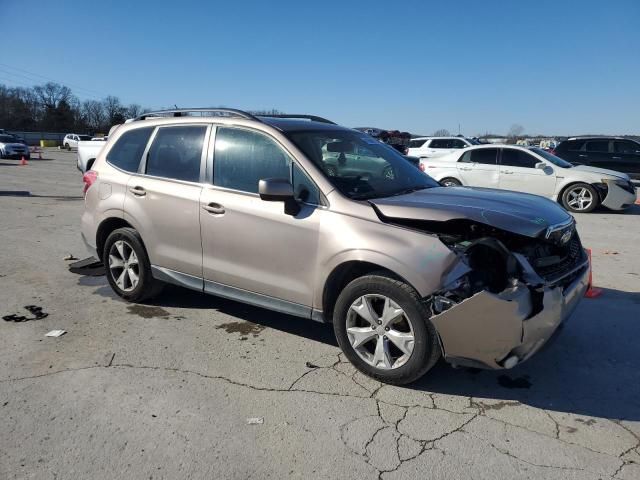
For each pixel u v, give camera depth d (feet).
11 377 11.90
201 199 14.17
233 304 16.92
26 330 14.62
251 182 13.48
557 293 10.78
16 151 107.76
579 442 9.67
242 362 12.79
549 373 12.35
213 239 13.98
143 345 13.71
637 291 18.42
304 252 12.27
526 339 10.25
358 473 8.80
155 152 15.89
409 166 15.55
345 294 11.81
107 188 16.78
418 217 10.95
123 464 8.95
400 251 10.86
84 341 13.93
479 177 41.70
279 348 13.61
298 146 12.94
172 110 16.14
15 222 31.68
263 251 13.00
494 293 10.34
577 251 13.00
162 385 11.62
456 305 10.30
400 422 10.29
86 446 9.42
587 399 11.23
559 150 54.29
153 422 10.18
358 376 12.12
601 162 52.26
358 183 12.91
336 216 11.86
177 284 15.19
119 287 16.97
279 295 12.98
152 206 15.38
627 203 37.76
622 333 14.66
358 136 15.46
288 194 11.96
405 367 11.26
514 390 11.58
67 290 18.26
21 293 17.88
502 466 8.98
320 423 10.23
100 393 11.24
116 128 17.69
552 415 10.60
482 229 11.16
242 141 13.93
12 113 325.21
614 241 27.66
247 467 8.92
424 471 8.85
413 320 10.93
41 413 10.44
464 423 10.28
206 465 8.96
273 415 10.50
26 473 8.70
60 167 86.94
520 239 11.23
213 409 10.68
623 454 9.32
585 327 15.07
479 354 10.45
